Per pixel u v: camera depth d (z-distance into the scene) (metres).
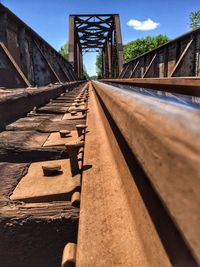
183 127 0.59
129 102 1.55
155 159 0.81
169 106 0.94
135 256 1.25
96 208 1.67
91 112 5.75
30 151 2.95
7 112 4.25
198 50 11.38
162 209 1.13
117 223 1.50
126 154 2.07
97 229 1.47
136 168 1.69
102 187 1.94
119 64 45.25
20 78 9.30
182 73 12.19
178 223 0.60
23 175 2.33
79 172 2.26
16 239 1.75
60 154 2.94
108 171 2.24
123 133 1.68
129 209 1.61
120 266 1.21
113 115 2.56
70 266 1.27
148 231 1.27
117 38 48.00
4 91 5.91
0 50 9.35
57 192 1.94
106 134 3.47
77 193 1.87
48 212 1.76
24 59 12.22
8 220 1.72
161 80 8.08
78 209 1.79
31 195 1.92
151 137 0.86
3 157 2.95
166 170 0.68
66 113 6.16
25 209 1.79
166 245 1.04
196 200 0.49
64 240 1.75
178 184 0.58
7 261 1.79
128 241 1.36
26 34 13.12
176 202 0.61
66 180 2.16
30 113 5.71
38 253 1.77
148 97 1.44
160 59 16.56
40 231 1.74
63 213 1.75
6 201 1.87
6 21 9.79
